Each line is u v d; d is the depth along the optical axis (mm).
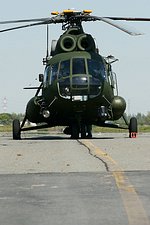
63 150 26344
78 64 39500
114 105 40594
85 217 10922
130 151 25281
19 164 19938
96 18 41062
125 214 11141
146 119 151625
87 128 43500
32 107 41000
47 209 11758
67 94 38812
